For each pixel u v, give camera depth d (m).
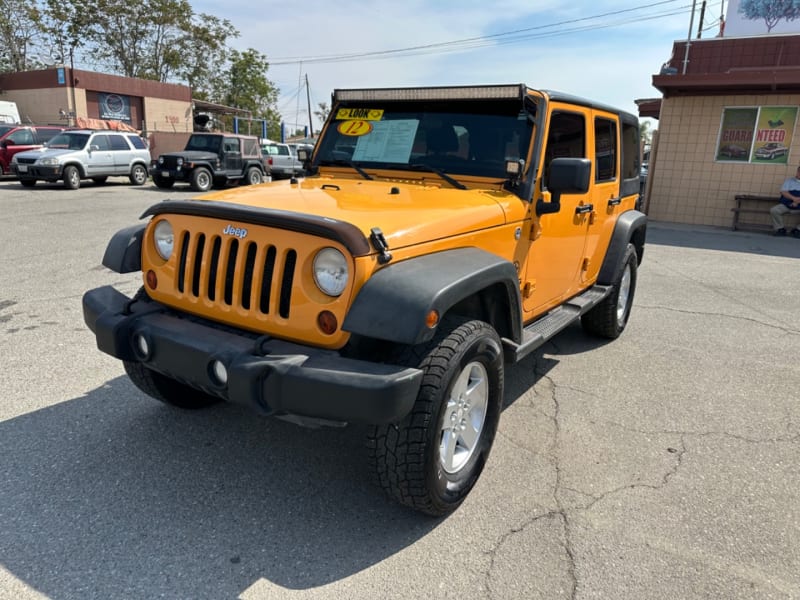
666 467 3.35
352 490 3.03
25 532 2.61
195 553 2.53
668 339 5.67
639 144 5.84
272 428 3.61
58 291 6.36
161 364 2.72
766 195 13.58
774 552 2.66
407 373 2.34
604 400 4.23
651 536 2.74
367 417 2.27
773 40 14.03
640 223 5.48
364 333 2.30
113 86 31.55
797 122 13.05
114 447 3.33
